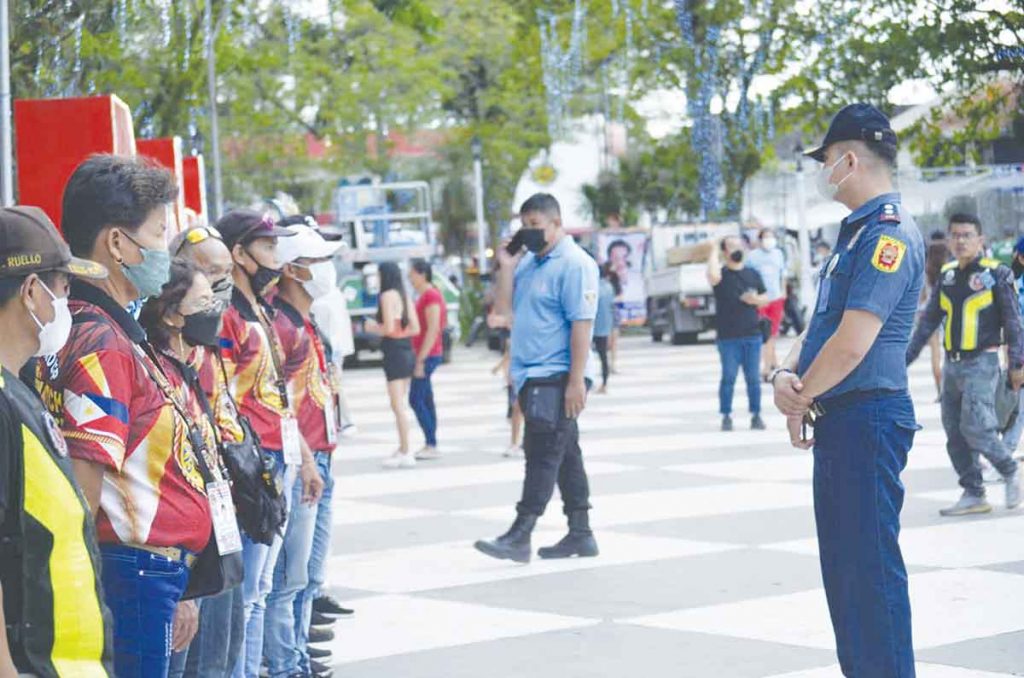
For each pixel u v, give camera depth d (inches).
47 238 161.6
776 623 339.0
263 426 273.6
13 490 153.1
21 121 329.1
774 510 481.7
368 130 1605.6
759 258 962.7
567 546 418.0
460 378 1108.5
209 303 213.8
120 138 339.3
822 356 237.8
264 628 297.3
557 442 406.0
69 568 155.8
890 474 241.0
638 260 1635.1
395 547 442.0
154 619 197.5
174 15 617.6
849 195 244.2
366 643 332.2
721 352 702.5
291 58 1459.2
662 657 313.3
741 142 1398.9
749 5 1291.8
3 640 146.4
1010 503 469.4
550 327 404.5
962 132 915.4
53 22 445.1
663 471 575.5
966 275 454.9
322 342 346.9
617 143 1889.8
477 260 1911.9
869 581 240.7
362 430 761.6
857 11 1055.6
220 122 1428.4
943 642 316.5
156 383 198.2
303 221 319.9
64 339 165.3
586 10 1472.7
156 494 197.2
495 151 1860.2
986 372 454.6
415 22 762.8
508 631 339.3
